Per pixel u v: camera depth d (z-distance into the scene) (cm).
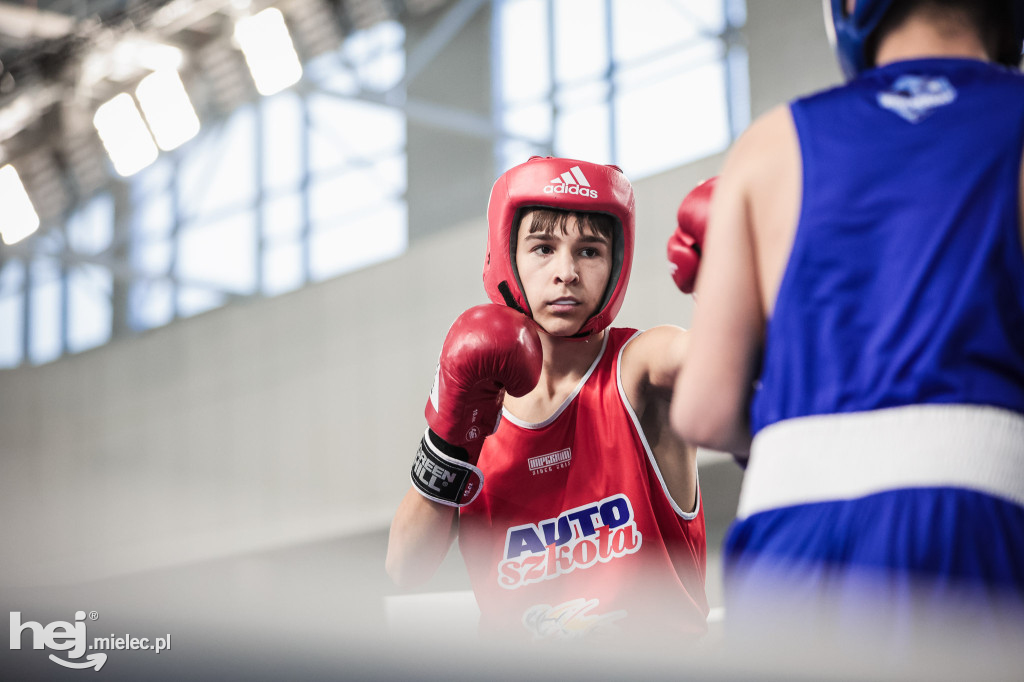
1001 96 84
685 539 147
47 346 1080
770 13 667
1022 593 71
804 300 82
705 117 768
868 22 91
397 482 731
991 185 80
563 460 146
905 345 78
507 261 151
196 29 995
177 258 1034
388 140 944
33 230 1077
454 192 892
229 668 85
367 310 766
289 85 945
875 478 75
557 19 886
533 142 868
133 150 1002
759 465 82
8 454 903
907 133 83
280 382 796
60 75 984
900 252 80
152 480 845
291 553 780
